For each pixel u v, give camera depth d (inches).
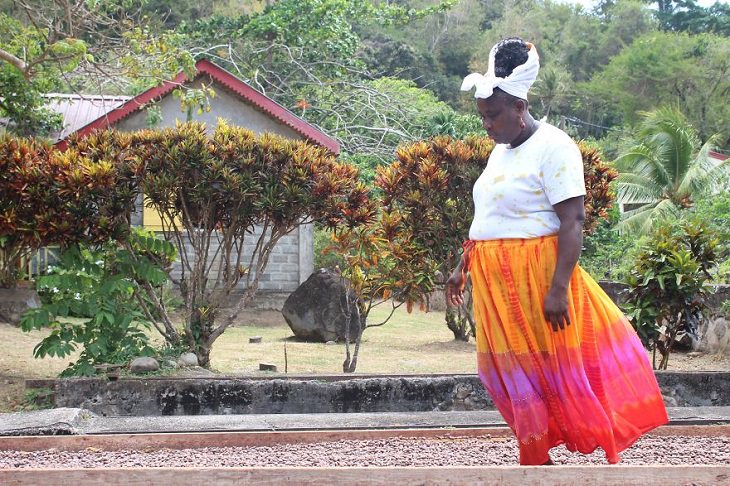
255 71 935.0
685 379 275.6
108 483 133.7
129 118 640.4
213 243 666.2
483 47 2046.0
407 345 471.5
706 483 132.0
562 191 151.8
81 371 275.3
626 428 157.4
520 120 157.8
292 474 132.0
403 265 342.6
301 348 449.4
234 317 325.7
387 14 1045.8
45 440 199.0
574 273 156.9
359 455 192.9
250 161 300.0
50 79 574.6
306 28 979.9
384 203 376.8
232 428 218.1
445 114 978.1
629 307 326.6
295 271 681.6
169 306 503.8
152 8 1296.8
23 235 294.0
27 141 305.3
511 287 155.6
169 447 201.3
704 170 1022.4
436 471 130.7
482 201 161.6
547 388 155.1
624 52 2155.5
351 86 994.1
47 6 564.1
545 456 155.3
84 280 296.8
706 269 333.4
